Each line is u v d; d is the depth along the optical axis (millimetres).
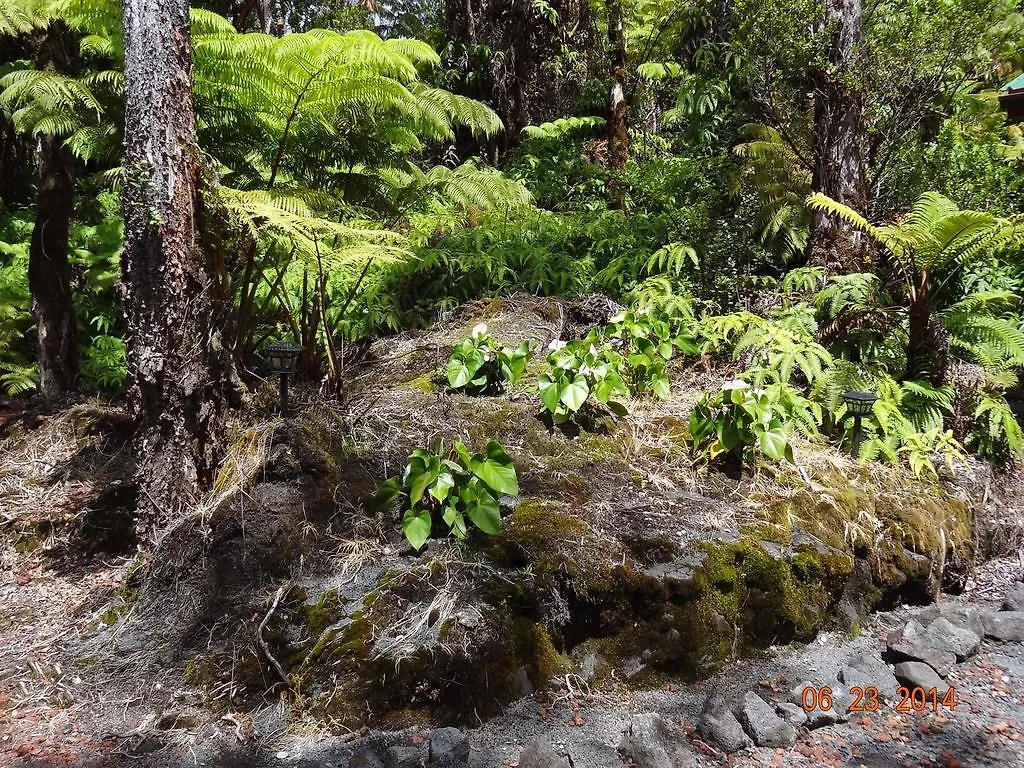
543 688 2324
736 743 2082
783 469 3131
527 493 2775
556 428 3205
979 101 5824
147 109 2613
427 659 2207
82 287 5375
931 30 4461
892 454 3375
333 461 2852
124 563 3113
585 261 5547
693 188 6039
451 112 4469
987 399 3879
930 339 3910
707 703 2236
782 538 2703
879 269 4625
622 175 7215
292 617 2391
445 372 3572
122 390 4719
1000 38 4824
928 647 2508
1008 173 5324
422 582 2402
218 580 2559
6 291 5090
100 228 5738
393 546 2615
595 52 9070
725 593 2525
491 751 2070
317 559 2574
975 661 2539
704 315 4551
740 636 2535
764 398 3076
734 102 6316
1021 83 5812
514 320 4551
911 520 3016
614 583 2439
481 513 2500
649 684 2400
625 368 3725
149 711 2268
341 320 4883
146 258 2672
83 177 6332
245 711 2256
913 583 2949
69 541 3248
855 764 2037
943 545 3002
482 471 2580
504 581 2389
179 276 2725
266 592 2477
